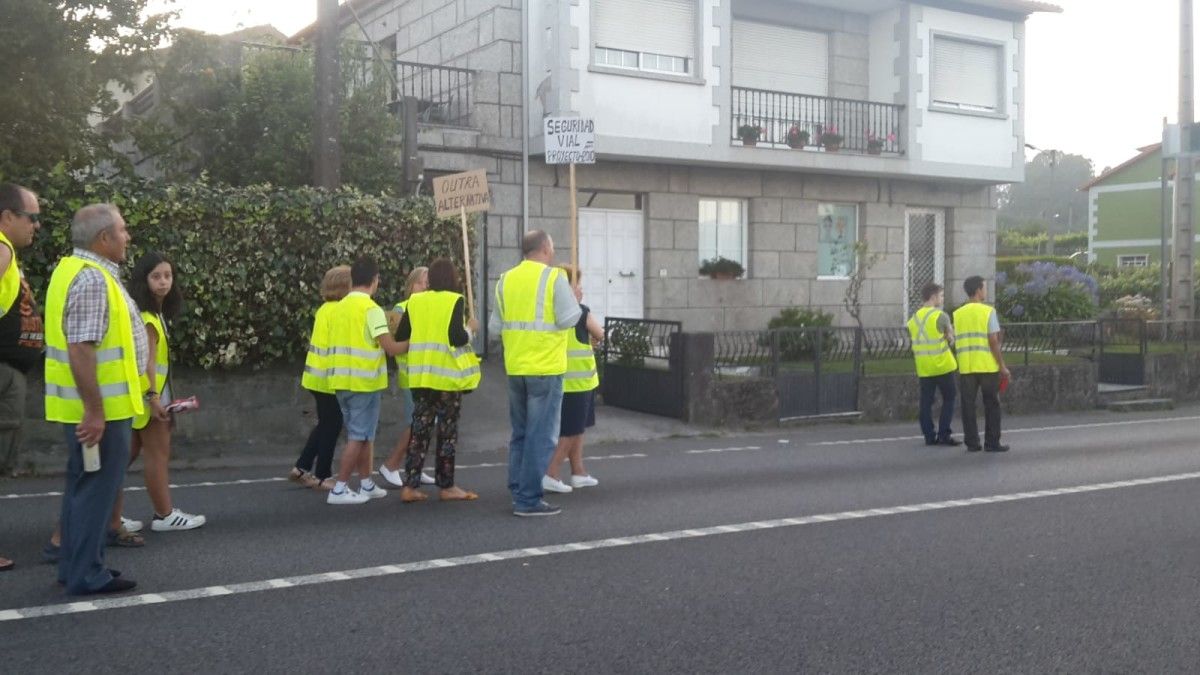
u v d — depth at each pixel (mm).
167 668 4926
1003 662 5133
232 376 12273
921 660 5148
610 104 18281
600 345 16109
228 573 6512
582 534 7660
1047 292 25516
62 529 6145
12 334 7859
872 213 22109
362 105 16328
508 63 18266
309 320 12703
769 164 19938
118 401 5988
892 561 6984
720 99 19344
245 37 19344
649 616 5773
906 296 22984
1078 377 19219
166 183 12297
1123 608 6004
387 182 16312
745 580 6488
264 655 5113
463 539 7469
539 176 18516
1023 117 23125
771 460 11789
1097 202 56594
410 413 9789
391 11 21078
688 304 19984
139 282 7352
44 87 12703
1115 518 8414
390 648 5230
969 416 12664
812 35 21859
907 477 10461
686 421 14625
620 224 19469
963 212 23375
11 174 11555
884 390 16594
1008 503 9016
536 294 8203
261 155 15719
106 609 5773
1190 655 5246
